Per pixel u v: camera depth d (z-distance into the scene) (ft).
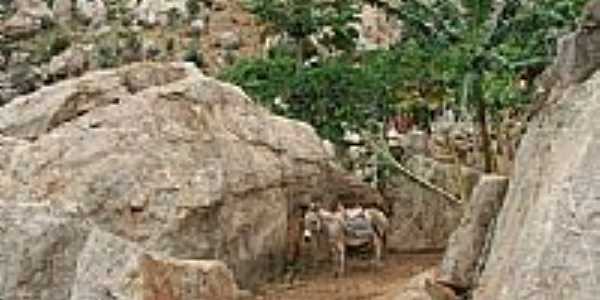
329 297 49.06
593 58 28.84
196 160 48.85
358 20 79.87
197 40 157.89
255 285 51.06
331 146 67.77
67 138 47.88
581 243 22.41
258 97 69.72
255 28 157.38
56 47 159.33
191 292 34.63
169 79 55.67
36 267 32.53
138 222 45.70
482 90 55.72
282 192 54.75
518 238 25.94
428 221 64.03
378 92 66.90
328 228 55.67
